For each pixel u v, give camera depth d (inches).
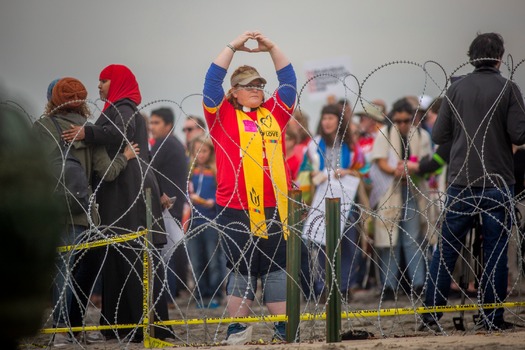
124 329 804.6
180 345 703.7
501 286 785.6
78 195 756.6
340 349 610.5
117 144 813.2
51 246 450.6
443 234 799.1
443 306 730.8
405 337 718.5
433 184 1186.0
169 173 1167.0
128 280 795.4
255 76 727.7
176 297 1270.9
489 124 776.9
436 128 817.5
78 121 791.1
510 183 789.2
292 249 653.3
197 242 1235.2
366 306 1111.6
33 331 454.0
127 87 818.8
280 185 716.0
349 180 1173.7
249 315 727.7
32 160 449.1
